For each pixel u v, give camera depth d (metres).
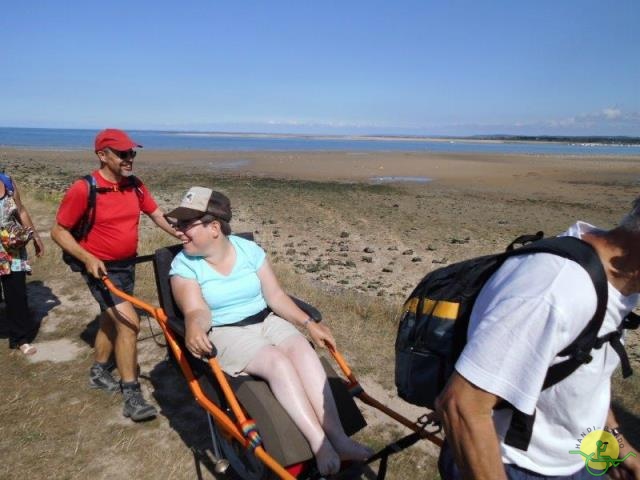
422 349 1.92
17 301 4.80
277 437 2.68
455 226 16.28
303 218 16.66
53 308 5.91
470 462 1.60
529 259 1.68
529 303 1.56
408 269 11.55
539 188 29.47
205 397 3.05
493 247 13.75
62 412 4.02
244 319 3.29
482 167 44.72
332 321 5.95
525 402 1.54
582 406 1.77
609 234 1.69
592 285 1.58
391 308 6.56
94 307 5.97
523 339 1.55
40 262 7.36
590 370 1.71
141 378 4.56
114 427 3.87
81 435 3.77
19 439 3.68
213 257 3.26
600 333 1.66
